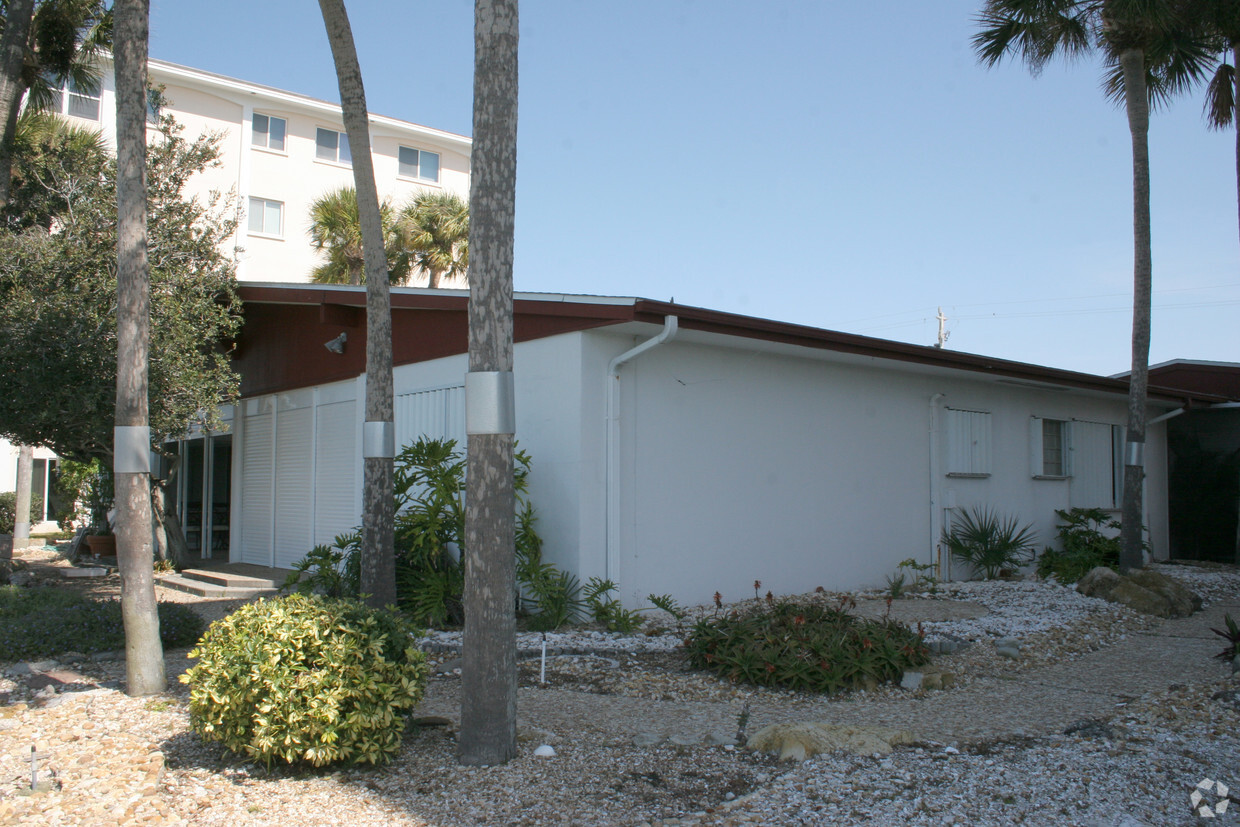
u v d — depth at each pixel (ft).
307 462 42.96
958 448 41.98
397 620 16.37
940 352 36.24
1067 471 48.80
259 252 91.15
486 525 15.19
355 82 26.53
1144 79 39.75
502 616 15.25
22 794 13.82
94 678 22.21
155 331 36.55
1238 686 20.35
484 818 12.84
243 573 42.11
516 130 15.60
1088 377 44.52
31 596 30.40
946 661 23.80
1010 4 38.42
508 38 15.42
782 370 34.71
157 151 41.29
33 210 43.60
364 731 14.58
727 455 32.50
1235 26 39.63
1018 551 43.88
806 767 14.74
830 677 20.42
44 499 85.15
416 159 103.91
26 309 33.76
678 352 31.32
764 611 25.32
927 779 14.29
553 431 29.43
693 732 16.97
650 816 12.87
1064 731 17.53
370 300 26.99
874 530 37.78
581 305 27.91
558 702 19.29
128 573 20.12
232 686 14.39
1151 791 13.92
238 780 14.47
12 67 36.04
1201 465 55.06
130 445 20.21
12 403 33.47
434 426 34.65
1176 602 33.40
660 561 30.17
